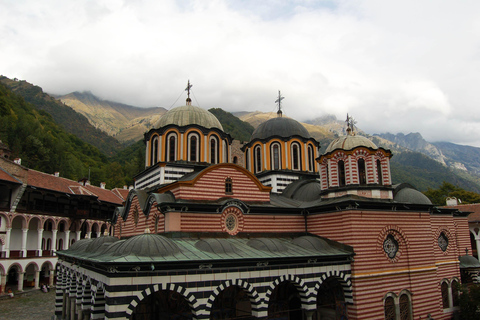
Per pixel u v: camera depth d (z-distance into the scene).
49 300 48.62
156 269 22.67
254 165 45.53
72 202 67.00
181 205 29.52
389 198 34.72
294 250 29.91
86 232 68.81
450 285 40.34
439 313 34.97
